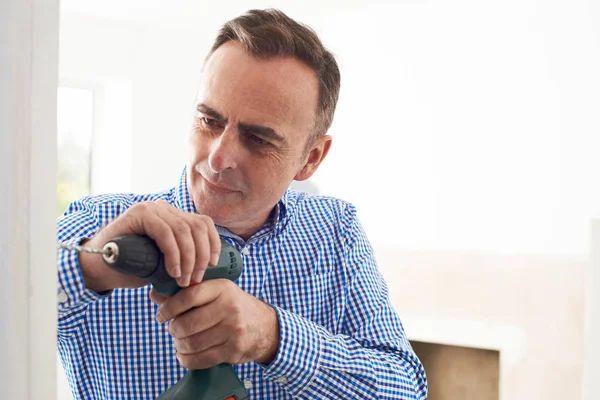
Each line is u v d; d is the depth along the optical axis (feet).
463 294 8.70
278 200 3.64
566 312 8.15
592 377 7.70
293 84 3.25
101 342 3.48
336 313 3.99
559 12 8.17
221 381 2.73
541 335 8.28
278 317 3.03
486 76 8.61
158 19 8.93
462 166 8.75
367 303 4.01
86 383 3.51
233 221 3.53
